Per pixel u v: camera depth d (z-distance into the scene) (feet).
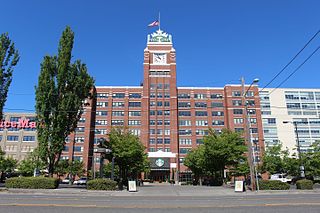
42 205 46.91
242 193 91.56
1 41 97.30
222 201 57.77
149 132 319.68
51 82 108.58
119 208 44.47
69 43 113.39
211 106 338.75
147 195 83.25
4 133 323.16
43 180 96.84
